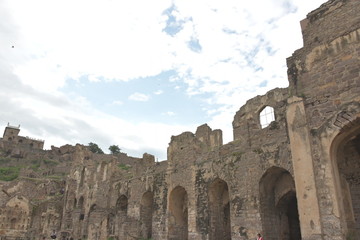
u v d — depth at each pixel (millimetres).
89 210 38531
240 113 27812
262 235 17469
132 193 31078
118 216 29531
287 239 18781
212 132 30078
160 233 25453
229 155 21281
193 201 23078
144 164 31609
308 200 12641
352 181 14617
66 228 39781
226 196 23062
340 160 13469
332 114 12992
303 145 13445
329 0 14555
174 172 26062
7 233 42094
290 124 14203
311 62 14391
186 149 25656
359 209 14195
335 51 13656
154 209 26938
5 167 82000
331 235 11688
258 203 18250
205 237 21312
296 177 13305
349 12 13672
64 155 94188
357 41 13039
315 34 14648
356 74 12719
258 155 19125
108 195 35156
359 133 13062
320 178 12602
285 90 24562
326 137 12906
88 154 50844
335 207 11883
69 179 45688
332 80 13422
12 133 99938
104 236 28953
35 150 97375
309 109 13812
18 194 44969
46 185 57062
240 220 18969
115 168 37094
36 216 44656
